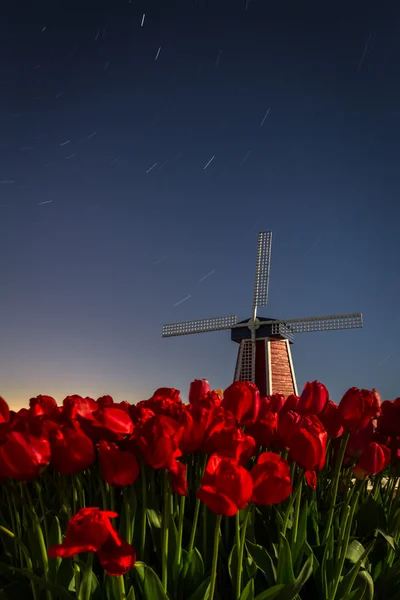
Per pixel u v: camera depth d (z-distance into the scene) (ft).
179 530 6.98
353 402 7.80
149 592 6.33
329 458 10.50
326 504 9.85
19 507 9.28
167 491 6.56
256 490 5.83
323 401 8.80
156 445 6.10
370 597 7.39
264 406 10.48
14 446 6.14
